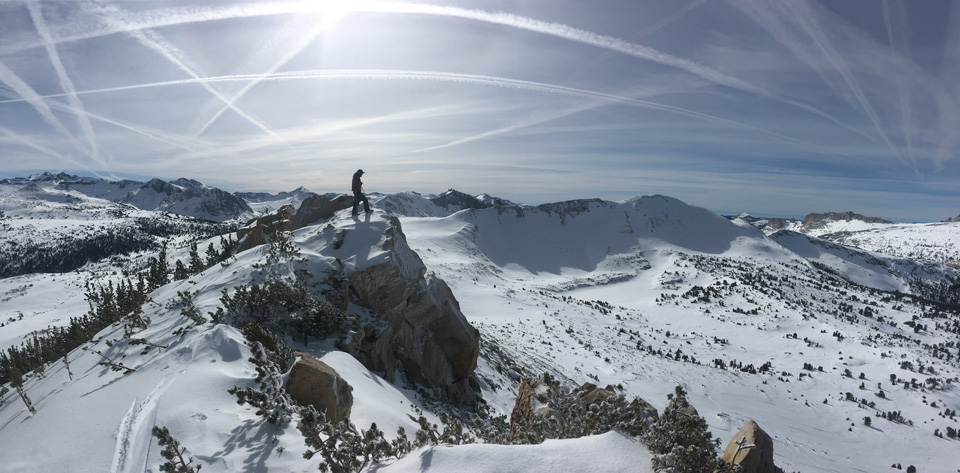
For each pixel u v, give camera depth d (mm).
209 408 7762
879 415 107562
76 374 10594
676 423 5328
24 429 7707
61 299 151000
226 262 19328
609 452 5059
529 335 101000
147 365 9820
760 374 121375
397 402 13227
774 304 180750
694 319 168250
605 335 128000
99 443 6941
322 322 14688
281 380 8445
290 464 6332
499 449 5012
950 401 117312
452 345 22500
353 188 22828
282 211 27969
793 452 72188
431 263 194750
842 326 170500
